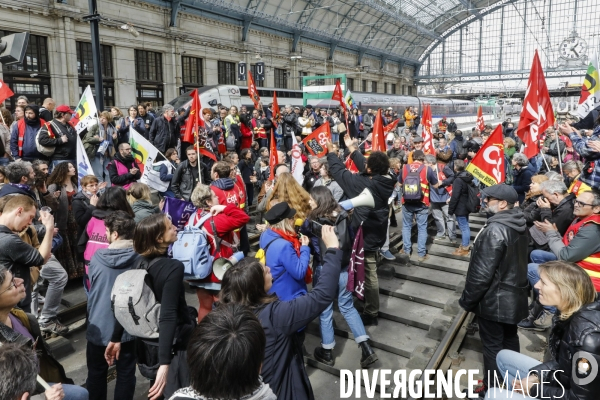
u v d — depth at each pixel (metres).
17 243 2.82
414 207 6.69
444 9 47.97
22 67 18.20
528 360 3.14
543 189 4.43
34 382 1.64
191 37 26.22
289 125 14.83
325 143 7.52
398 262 6.74
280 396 2.24
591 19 46.97
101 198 3.75
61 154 6.32
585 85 6.23
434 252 7.11
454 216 7.92
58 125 6.24
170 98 25.42
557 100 52.56
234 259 3.57
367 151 9.73
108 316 2.93
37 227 3.68
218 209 3.82
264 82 32.69
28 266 2.93
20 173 4.10
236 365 1.43
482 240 3.32
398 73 55.06
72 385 2.48
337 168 4.54
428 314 5.26
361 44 43.34
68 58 19.66
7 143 6.66
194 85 27.31
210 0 26.02
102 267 2.93
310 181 7.16
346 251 3.85
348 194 4.49
